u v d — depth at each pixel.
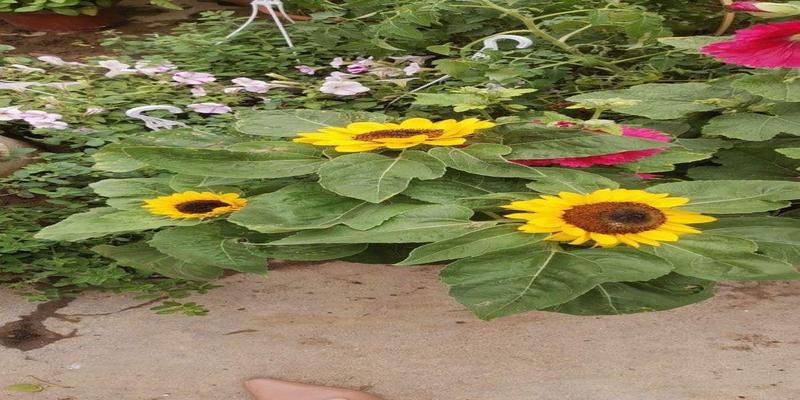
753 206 2.95
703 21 6.16
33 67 5.73
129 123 4.73
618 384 2.55
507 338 2.82
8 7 6.98
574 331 2.86
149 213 3.25
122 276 3.21
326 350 2.78
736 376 2.59
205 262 2.95
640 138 3.43
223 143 3.65
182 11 7.81
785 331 2.84
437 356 2.73
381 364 2.69
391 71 5.39
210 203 3.33
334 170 3.10
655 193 3.09
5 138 4.34
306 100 5.04
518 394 2.52
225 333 2.88
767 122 3.71
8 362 2.72
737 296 3.07
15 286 3.17
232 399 2.52
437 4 5.45
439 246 2.78
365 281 3.24
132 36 6.89
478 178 3.37
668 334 2.83
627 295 2.69
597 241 2.78
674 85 4.24
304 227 2.93
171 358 2.74
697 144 3.89
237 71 5.75
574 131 3.52
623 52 5.82
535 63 5.37
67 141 4.48
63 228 3.12
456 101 3.77
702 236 2.80
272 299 3.11
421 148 3.39
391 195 2.94
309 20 7.11
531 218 2.89
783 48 3.63
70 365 2.70
